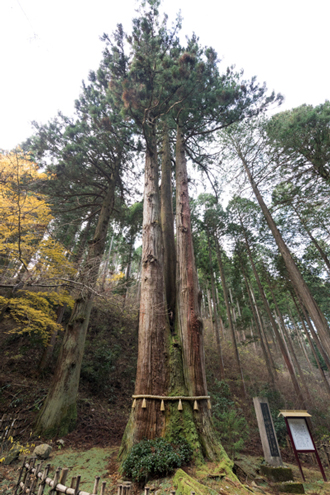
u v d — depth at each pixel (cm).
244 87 930
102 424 734
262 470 552
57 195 1072
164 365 548
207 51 913
